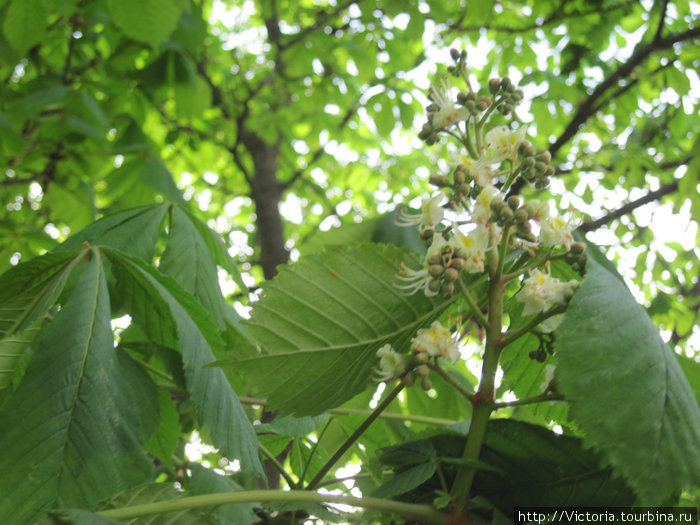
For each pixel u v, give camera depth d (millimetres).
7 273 396
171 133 1682
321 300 359
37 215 1560
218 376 386
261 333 352
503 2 1798
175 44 1202
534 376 411
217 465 719
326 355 360
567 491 344
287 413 373
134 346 471
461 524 314
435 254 327
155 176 1076
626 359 271
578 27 1618
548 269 335
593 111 1535
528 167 342
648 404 262
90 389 335
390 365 330
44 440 316
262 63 2320
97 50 1307
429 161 2605
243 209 2795
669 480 250
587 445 254
